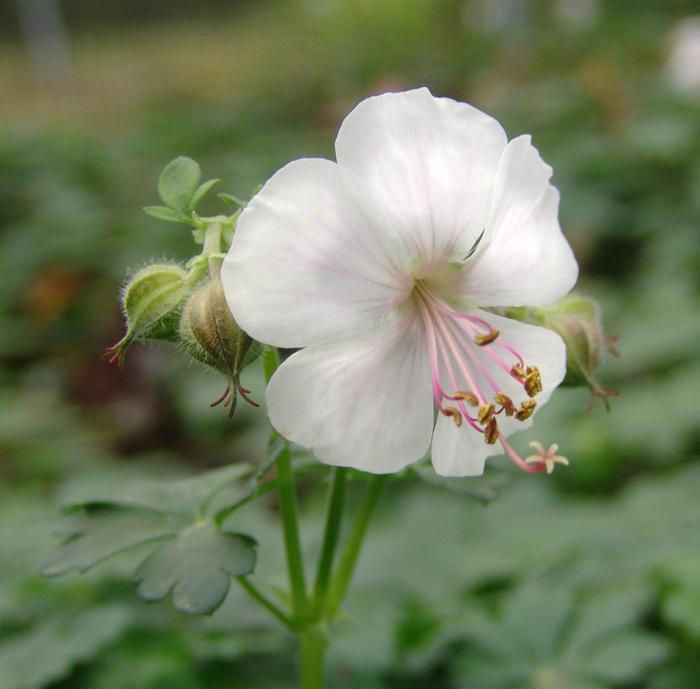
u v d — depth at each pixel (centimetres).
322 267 7
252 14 130
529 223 8
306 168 7
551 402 20
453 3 73
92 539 9
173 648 13
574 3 71
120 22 142
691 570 13
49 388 29
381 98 8
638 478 19
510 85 48
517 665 13
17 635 14
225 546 9
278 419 8
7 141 57
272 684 13
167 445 26
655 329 23
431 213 8
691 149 36
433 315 8
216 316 8
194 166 8
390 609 14
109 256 37
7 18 127
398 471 9
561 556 15
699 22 52
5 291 36
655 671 13
